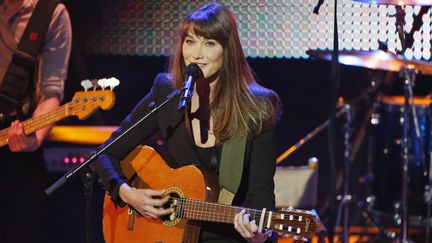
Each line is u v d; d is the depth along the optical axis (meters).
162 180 11.81
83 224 18.67
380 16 18.22
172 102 11.77
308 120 25.31
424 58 17.98
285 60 24.53
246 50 21.75
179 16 23.48
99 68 24.22
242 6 21.72
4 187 14.73
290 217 10.62
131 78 24.38
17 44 14.81
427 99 22.17
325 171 24.77
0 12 14.79
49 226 18.58
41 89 14.77
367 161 24.53
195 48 11.22
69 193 18.75
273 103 11.43
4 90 14.58
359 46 18.53
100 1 23.81
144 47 23.83
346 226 21.08
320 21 20.81
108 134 20.19
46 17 14.73
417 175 21.22
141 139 12.25
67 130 20.25
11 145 14.44
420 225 21.44
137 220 12.12
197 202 11.25
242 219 10.62
